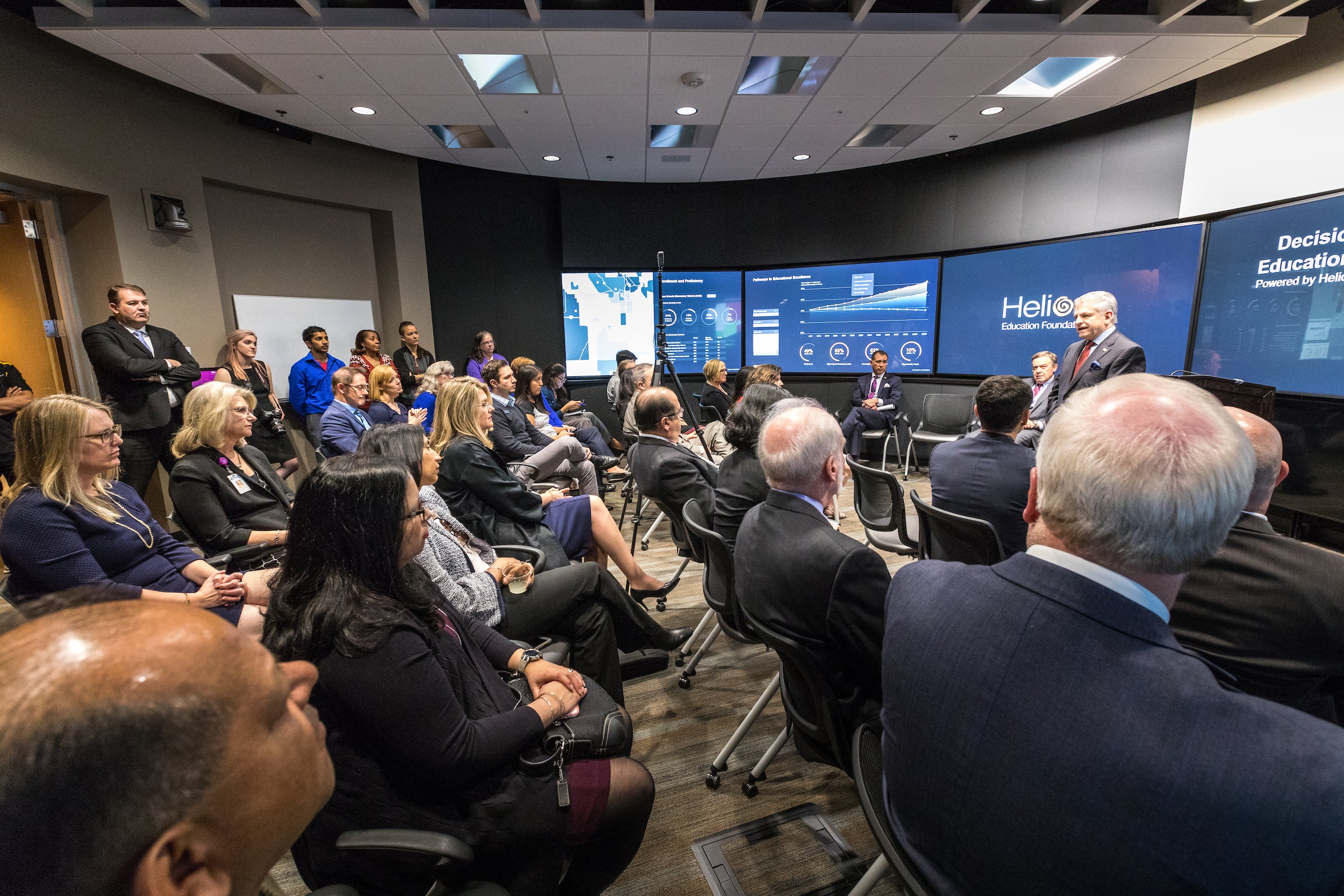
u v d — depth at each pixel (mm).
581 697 1176
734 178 6375
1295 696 970
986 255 5539
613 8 3139
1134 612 566
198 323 4324
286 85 3816
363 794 896
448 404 2381
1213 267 4160
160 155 4051
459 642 1104
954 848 626
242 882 360
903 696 685
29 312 3686
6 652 297
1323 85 3566
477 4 3104
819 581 1110
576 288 6617
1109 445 578
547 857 1021
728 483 2008
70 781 278
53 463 1587
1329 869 431
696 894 1353
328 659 866
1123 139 4672
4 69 3246
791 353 6730
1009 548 1785
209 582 1635
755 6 2992
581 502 2408
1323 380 3496
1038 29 3217
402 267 5809
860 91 4055
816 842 1495
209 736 324
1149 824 495
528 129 4738
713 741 1890
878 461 6418
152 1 3047
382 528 953
